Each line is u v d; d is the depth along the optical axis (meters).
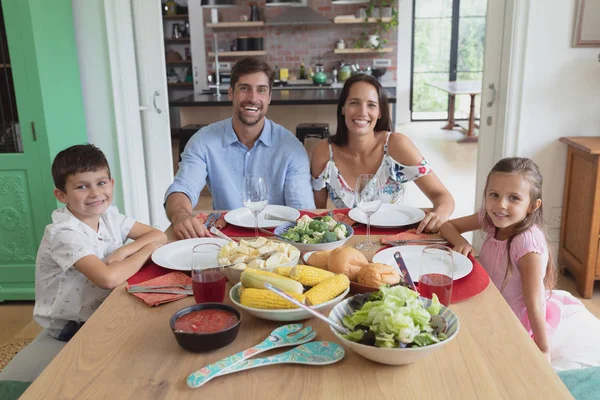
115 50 2.93
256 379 0.91
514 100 2.97
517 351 0.98
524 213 1.58
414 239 1.61
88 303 1.54
